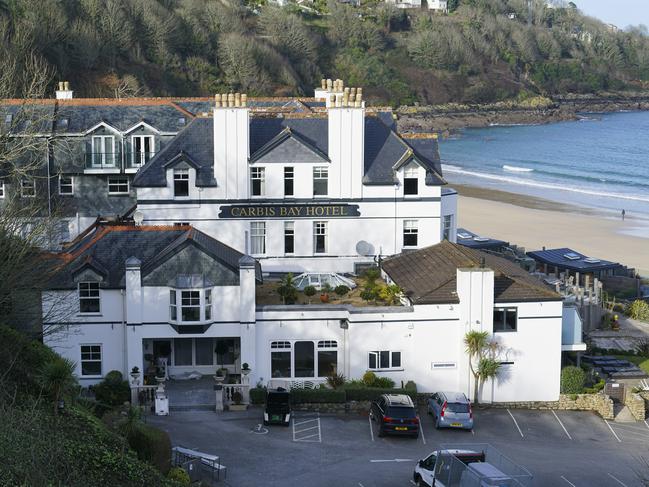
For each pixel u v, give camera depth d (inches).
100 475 1668.3
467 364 2524.6
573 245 4953.3
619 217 5920.3
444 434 2329.0
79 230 3430.1
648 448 2298.2
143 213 2952.8
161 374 2493.8
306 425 2348.7
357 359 2513.5
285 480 2020.2
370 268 2955.2
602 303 3344.0
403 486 1994.3
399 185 3016.7
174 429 2289.6
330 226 3019.2
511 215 5871.1
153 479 1758.1
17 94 4480.8
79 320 2471.7
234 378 2524.6
